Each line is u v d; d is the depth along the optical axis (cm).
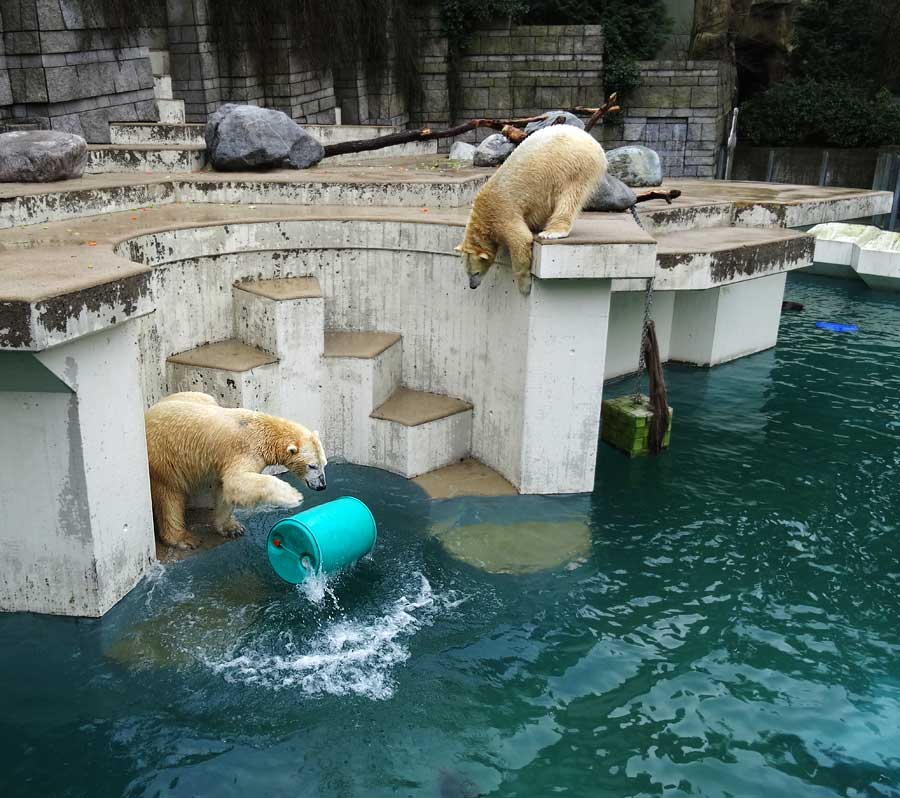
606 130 1991
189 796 399
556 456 690
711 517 672
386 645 513
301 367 718
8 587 519
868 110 2205
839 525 662
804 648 517
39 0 1118
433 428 723
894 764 428
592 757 430
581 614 549
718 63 1903
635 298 931
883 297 1359
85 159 862
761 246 841
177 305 705
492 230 634
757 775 420
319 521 552
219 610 536
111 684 469
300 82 1652
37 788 400
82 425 477
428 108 2009
